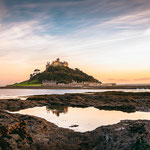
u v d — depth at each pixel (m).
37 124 26.28
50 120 38.81
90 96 78.19
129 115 45.34
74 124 34.69
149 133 19.70
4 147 19.61
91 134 23.97
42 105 67.44
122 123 25.58
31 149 20.16
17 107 61.47
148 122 23.95
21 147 20.30
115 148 19.22
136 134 20.30
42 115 45.66
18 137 21.48
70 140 22.75
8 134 21.55
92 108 59.09
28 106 63.78
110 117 42.34
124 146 19.00
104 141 21.03
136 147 18.30
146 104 59.59
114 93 92.44
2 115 28.52
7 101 66.25
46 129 25.58
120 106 56.28
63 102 71.44
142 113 48.38
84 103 67.06
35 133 23.44
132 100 66.56
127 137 20.33
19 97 100.44
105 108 57.88
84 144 21.53
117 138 20.53
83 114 46.78
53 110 55.22
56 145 20.95
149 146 17.75
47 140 22.23
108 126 25.25
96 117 42.47
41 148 20.33
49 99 76.25
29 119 28.03
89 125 33.91
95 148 20.70
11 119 26.02
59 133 24.81
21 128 23.23
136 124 23.19
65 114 47.12
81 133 24.81
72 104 66.81
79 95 82.31
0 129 21.61
